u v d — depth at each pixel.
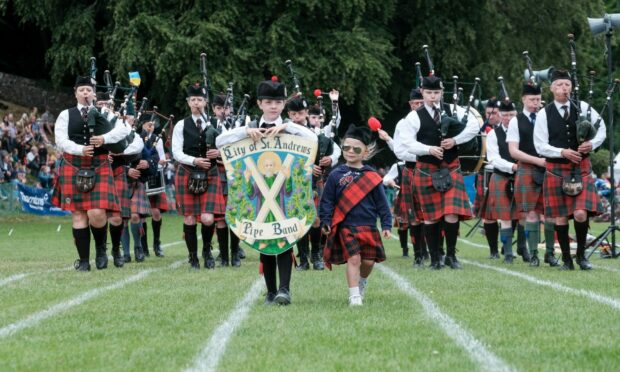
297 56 28.64
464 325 5.89
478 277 9.08
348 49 28.75
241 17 28.89
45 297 7.54
